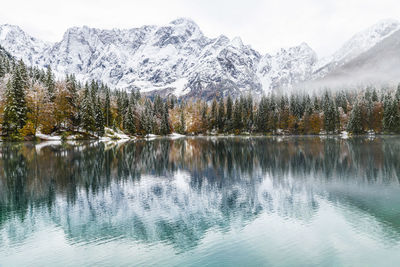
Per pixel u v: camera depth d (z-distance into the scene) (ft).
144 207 74.49
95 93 391.45
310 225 61.16
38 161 148.25
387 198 79.41
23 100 271.49
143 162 149.28
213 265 45.85
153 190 91.04
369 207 72.13
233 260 47.29
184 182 102.12
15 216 68.33
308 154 175.11
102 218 66.69
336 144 249.34
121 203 77.87
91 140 326.24
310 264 45.68
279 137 410.93
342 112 497.05
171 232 58.75
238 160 154.61
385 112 397.60
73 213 70.33
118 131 407.23
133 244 53.72
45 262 47.73
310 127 473.67
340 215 66.80
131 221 64.90
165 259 48.06
